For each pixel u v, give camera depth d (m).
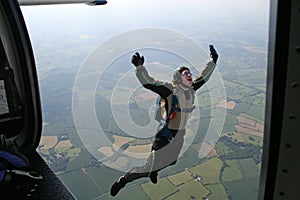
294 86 1.12
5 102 2.56
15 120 2.64
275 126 1.23
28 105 2.66
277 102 1.19
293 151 1.21
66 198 2.21
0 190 1.86
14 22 2.40
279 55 1.12
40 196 2.22
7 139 2.64
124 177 2.43
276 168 1.29
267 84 1.24
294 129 1.18
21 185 1.92
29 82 2.62
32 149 2.85
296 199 1.26
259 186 1.42
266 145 1.30
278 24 1.07
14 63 2.51
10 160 2.00
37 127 2.81
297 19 1.02
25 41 2.50
